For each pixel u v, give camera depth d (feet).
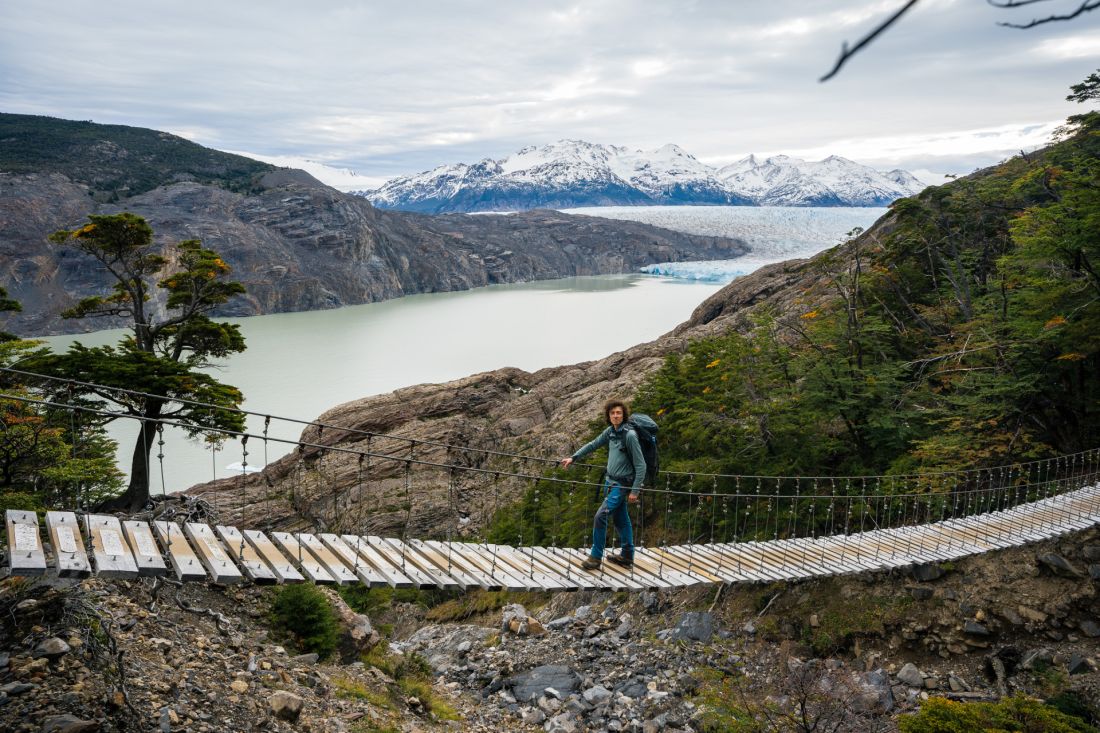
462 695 49.80
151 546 28.76
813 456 87.97
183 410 102.53
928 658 54.24
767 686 52.11
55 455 76.33
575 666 54.54
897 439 83.97
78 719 25.38
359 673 43.80
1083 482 75.61
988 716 36.86
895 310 117.19
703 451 102.12
